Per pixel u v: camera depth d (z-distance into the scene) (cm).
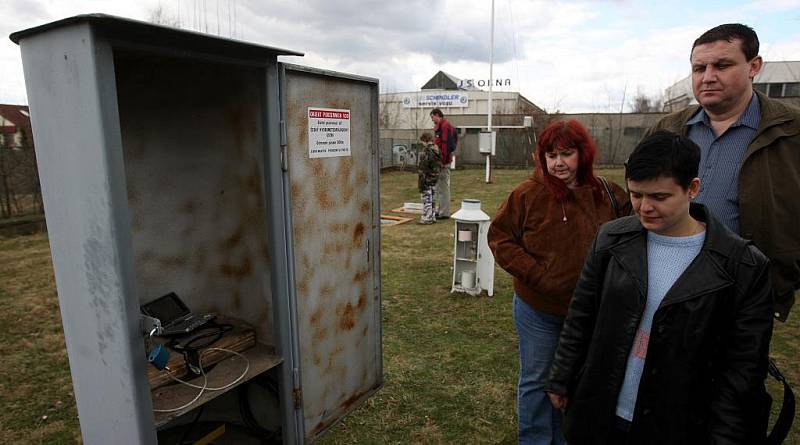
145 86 218
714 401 144
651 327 147
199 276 245
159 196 229
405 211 956
